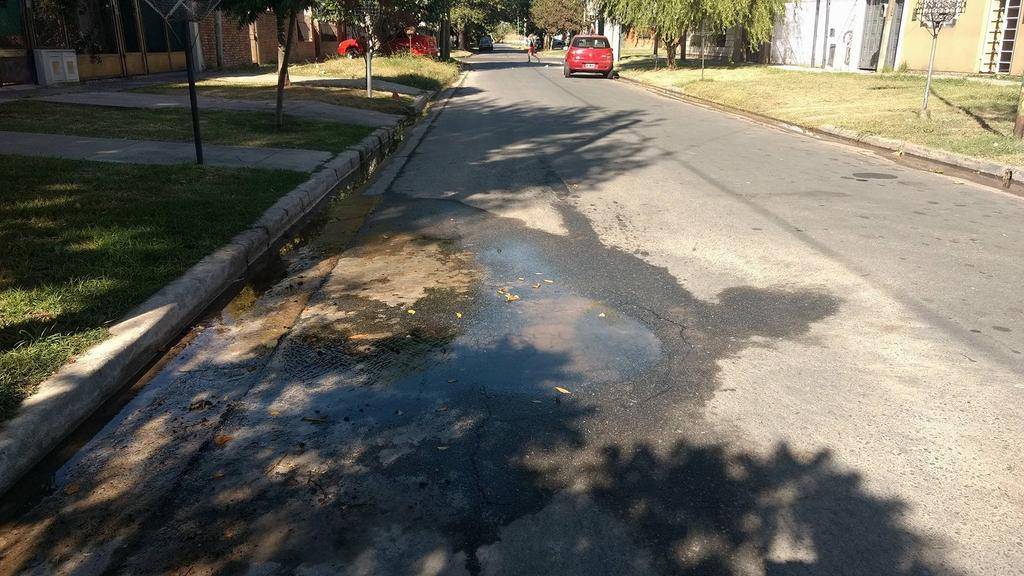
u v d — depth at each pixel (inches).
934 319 177.0
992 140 429.1
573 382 144.7
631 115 621.6
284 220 257.3
